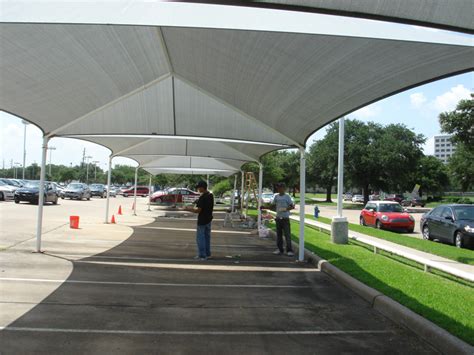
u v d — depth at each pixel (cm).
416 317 563
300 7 440
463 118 3862
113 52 751
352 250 1198
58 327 519
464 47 504
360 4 430
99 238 1349
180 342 489
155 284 769
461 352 454
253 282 823
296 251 1235
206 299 684
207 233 1076
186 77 938
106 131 1288
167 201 3806
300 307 660
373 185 5538
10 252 1000
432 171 7412
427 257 1203
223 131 1284
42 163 1041
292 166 7094
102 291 698
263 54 646
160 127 1284
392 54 555
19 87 795
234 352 466
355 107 797
